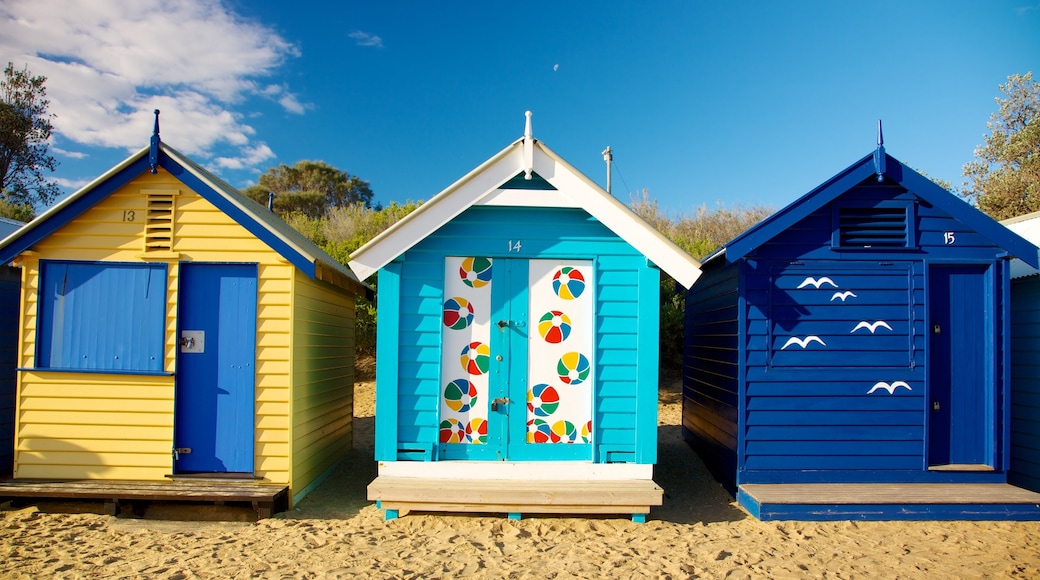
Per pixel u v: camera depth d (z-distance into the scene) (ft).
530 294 21.84
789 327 22.90
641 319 21.54
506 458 21.54
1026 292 24.72
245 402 21.65
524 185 21.56
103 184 21.70
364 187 154.10
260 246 21.79
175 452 21.43
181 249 21.77
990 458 22.97
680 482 25.93
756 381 22.80
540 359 21.76
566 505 20.13
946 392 23.30
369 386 48.34
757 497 21.09
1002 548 18.60
